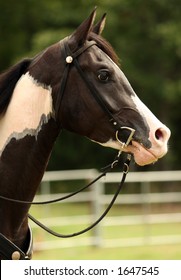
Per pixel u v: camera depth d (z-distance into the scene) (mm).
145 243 14812
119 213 19875
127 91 5199
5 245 5113
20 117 5223
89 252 13625
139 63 25047
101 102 5148
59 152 26609
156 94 24672
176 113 26500
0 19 27094
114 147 5203
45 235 15445
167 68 25234
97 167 26938
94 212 14586
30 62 5352
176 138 27234
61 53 5242
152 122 5148
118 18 24703
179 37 23422
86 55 5199
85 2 24516
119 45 24609
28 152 5215
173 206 23297
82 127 5227
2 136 5285
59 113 5219
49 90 5215
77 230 16656
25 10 26797
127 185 25219
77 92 5184
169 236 15234
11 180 5219
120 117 5145
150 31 24516
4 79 5293
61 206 21594
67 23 25156
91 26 5223
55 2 25297
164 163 26406
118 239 14953
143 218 15820
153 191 25250
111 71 5172
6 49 27297
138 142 5109
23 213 5250
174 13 24266
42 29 26031
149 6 24422
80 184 25359
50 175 17203
